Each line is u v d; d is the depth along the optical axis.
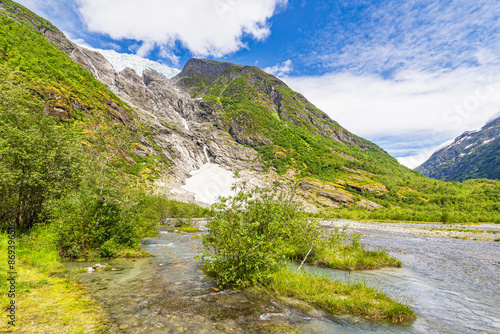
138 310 7.41
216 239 11.53
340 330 6.84
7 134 15.95
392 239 33.25
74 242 14.49
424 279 13.10
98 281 10.34
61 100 82.06
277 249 11.11
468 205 116.56
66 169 19.11
